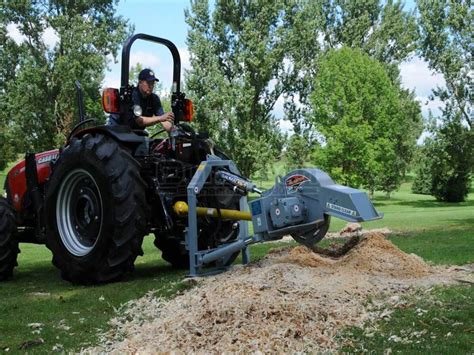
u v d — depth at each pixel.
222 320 4.08
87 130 6.75
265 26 41.56
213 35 42.28
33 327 4.48
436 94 39.53
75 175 6.64
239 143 39.56
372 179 40.59
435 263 6.42
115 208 6.23
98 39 36.97
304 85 43.19
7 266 7.23
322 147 39.72
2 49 37.09
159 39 6.96
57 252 6.70
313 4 47.59
